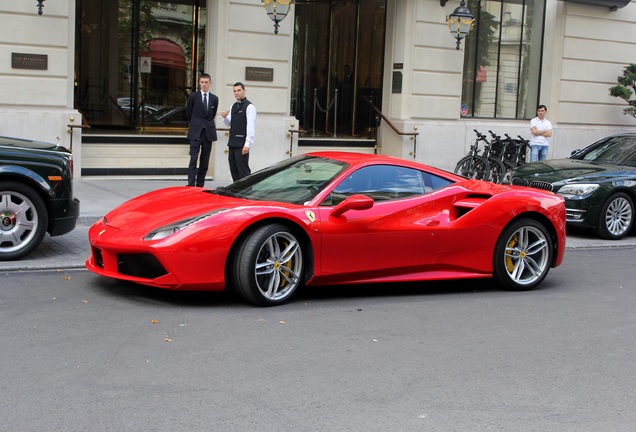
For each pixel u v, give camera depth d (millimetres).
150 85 16203
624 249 10773
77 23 15430
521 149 16969
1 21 12391
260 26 14648
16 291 6660
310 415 4281
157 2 16016
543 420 4367
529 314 6805
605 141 12945
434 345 5723
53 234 7984
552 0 18609
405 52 16656
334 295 7168
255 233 6379
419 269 7258
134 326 5777
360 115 18125
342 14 17812
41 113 12828
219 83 14453
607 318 6777
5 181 7594
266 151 14984
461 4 16438
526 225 7715
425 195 7305
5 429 3920
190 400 4410
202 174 12461
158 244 6121
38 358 4992
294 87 17562
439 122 17188
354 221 6793
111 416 4137
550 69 18844
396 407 4461
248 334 5727
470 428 4207
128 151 14648
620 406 4645
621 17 19391
